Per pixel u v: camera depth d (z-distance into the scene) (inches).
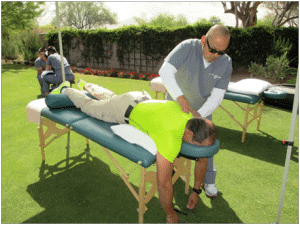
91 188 90.4
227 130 152.7
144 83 302.4
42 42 473.7
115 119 83.6
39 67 208.7
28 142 127.9
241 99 128.6
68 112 95.3
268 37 328.2
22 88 253.1
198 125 61.0
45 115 94.7
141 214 72.3
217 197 87.4
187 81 79.7
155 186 74.0
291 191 90.9
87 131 79.4
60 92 107.8
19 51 512.4
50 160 110.1
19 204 80.7
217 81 79.0
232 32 335.6
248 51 338.6
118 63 424.5
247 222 75.2
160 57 379.2
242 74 348.5
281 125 161.5
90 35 424.5
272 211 80.2
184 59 74.9
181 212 78.0
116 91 253.3
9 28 486.3
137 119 72.8
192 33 343.6
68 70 174.7
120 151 68.3
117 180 96.3
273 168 107.6
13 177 96.0
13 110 180.5
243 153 122.0
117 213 77.9
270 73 303.0
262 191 91.0
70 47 459.8
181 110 70.6
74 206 80.5
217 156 118.3
